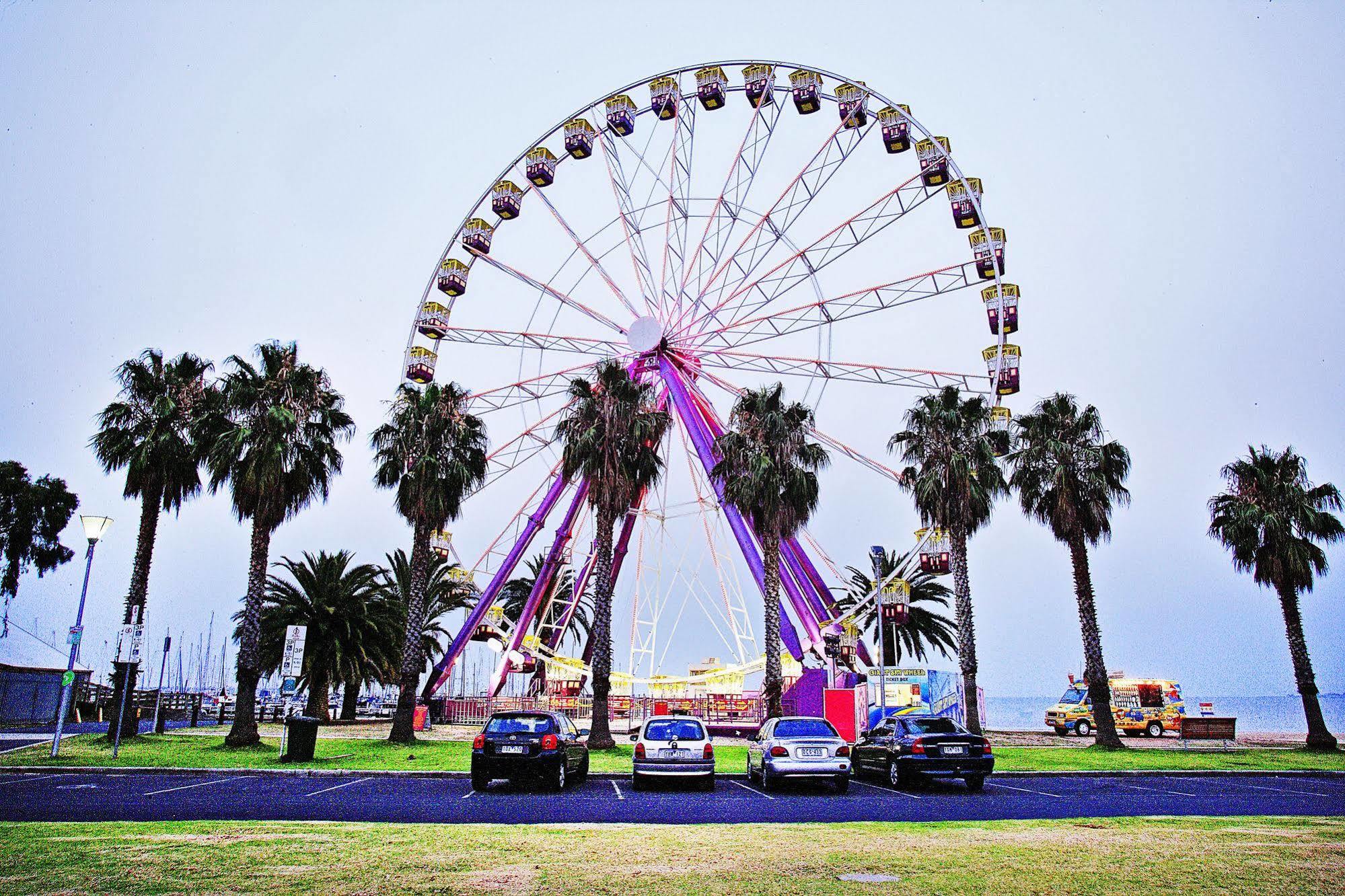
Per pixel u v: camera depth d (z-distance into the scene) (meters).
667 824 13.48
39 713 53.66
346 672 48.72
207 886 8.27
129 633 33.97
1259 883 8.70
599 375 36.09
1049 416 40.06
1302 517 41.62
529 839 11.38
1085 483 38.88
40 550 54.69
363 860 9.70
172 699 58.34
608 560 34.22
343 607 49.38
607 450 34.47
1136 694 49.72
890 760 21.16
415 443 35.62
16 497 53.00
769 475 35.66
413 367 48.84
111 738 32.06
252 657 31.00
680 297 47.62
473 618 48.47
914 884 8.62
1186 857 10.09
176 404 34.94
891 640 56.47
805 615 44.28
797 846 10.94
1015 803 17.38
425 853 10.23
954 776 19.95
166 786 19.72
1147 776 26.11
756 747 21.81
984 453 38.81
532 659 51.09
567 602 59.97
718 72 48.41
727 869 9.38
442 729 46.03
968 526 38.88
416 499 34.84
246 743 30.09
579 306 50.12
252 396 32.44
